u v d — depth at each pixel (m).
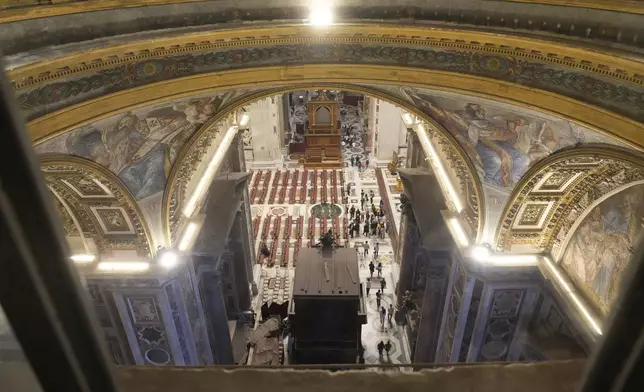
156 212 12.83
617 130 8.12
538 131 10.12
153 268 12.84
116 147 10.88
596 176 10.35
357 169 35.66
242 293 21.62
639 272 1.04
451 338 14.63
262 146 35.91
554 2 8.35
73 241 12.97
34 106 8.23
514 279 12.56
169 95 10.02
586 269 11.13
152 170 12.15
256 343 19.56
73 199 11.92
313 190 33.06
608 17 7.89
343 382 2.06
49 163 9.70
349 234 28.03
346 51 10.24
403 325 21.52
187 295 14.27
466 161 12.19
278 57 10.33
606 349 1.13
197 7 9.62
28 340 1.10
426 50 9.88
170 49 9.50
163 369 2.11
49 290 1.06
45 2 8.27
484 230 12.67
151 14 9.42
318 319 18.56
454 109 11.13
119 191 11.62
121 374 2.08
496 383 2.04
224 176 20.30
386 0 9.62
